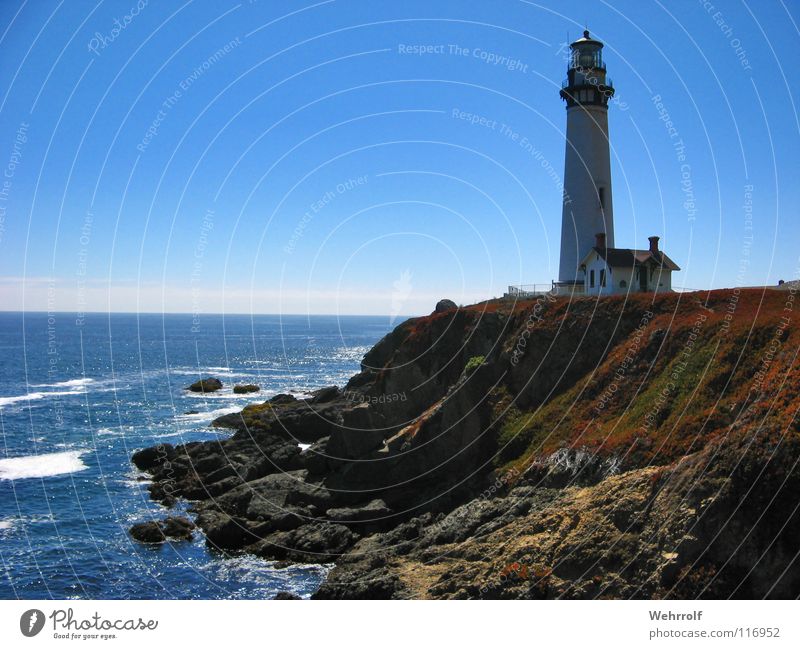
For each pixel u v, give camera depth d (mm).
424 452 42688
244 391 105875
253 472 49656
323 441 53406
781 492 22172
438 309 63406
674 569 22172
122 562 36750
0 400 96750
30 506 46906
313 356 192375
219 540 38562
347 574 30141
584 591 23203
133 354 185500
